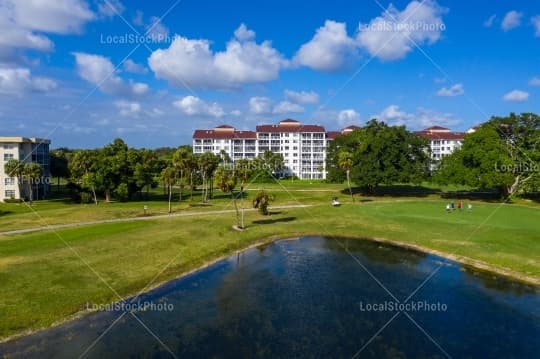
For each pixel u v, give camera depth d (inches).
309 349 1085.8
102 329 1189.1
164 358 1038.4
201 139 7608.3
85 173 3954.2
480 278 1619.1
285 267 1807.3
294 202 3855.8
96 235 2217.0
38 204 3880.4
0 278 1489.9
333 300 1423.5
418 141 4345.5
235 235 2332.7
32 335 1139.3
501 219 2704.2
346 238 2335.1
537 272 1630.2
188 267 1765.5
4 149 4183.1
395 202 3725.4
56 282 1481.3
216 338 1145.4
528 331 1183.6
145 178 4200.3
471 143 3865.7
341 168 4446.4
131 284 1514.5
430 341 1130.0
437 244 2076.8
